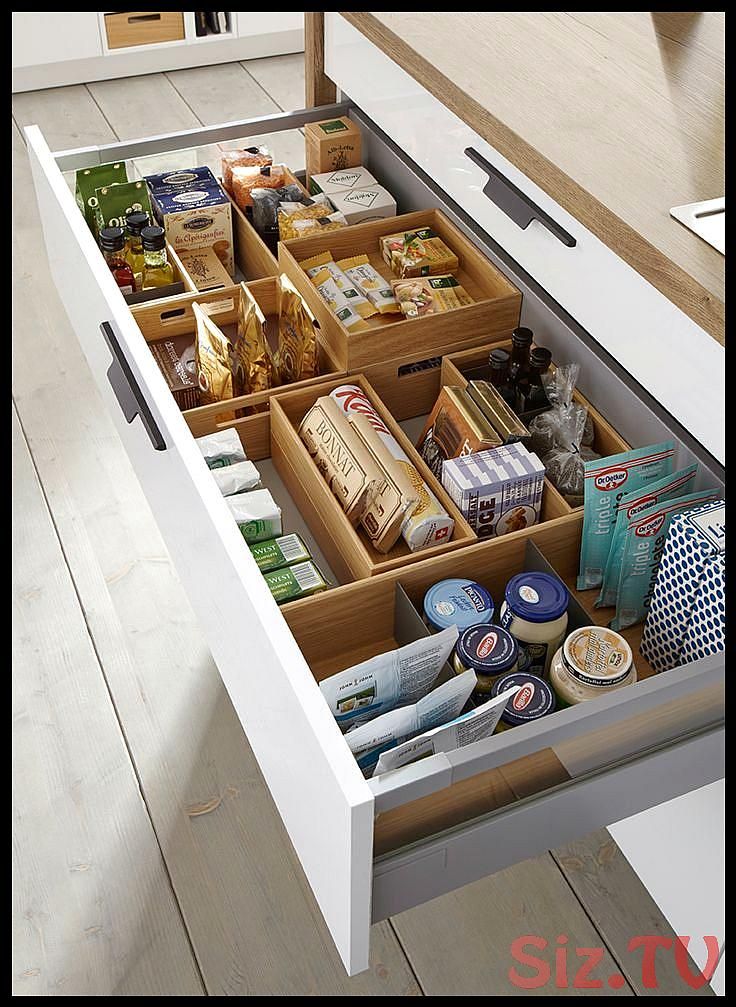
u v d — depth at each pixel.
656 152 1.04
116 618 1.78
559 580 1.09
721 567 0.97
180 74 3.41
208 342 1.30
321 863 0.91
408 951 1.39
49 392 2.21
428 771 0.76
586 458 1.24
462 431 1.24
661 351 1.04
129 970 1.36
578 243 1.12
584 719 0.80
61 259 1.57
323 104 1.70
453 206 1.49
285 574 1.15
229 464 1.28
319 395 1.32
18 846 1.48
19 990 1.34
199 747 1.60
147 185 1.62
